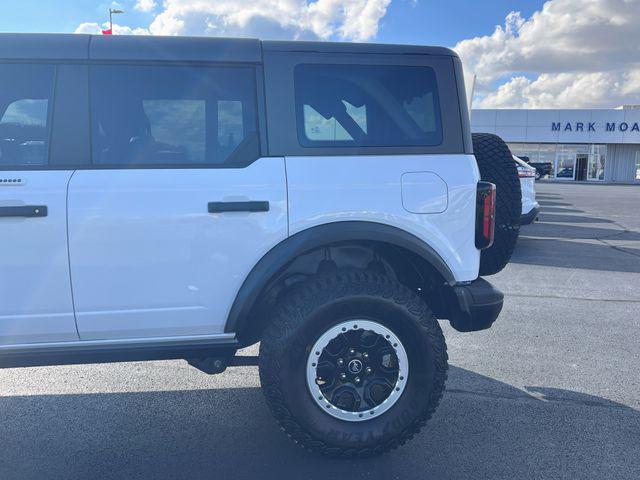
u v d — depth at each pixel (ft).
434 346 9.70
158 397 12.30
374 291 9.43
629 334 16.74
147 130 9.26
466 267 10.28
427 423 11.11
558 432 10.77
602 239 36.22
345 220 9.57
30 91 9.01
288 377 9.28
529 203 30.71
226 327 9.43
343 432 9.53
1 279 8.76
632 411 11.69
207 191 9.14
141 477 9.20
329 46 9.82
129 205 8.93
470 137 10.33
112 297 9.05
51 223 8.74
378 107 9.91
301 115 9.64
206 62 9.41
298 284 10.25
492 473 9.36
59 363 9.21
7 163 8.95
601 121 134.62
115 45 9.18
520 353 15.10
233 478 9.20
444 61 10.12
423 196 9.84
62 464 9.59
